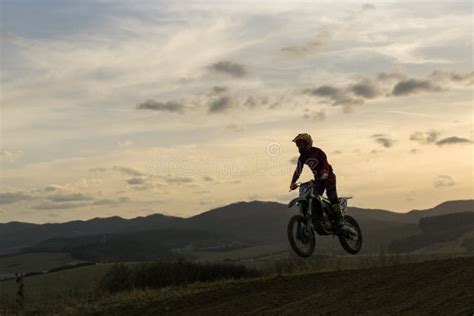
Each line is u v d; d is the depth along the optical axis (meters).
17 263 110.69
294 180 11.79
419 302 9.13
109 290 18.34
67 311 14.64
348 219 12.38
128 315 12.42
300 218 11.55
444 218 153.38
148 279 20.70
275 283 12.45
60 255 121.69
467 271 10.33
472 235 136.00
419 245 139.88
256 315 10.05
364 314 8.97
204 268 22.97
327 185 11.76
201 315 10.88
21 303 16.44
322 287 11.20
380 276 11.20
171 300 12.93
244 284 12.99
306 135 11.72
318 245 18.16
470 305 8.43
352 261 16.14
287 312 9.88
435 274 10.63
